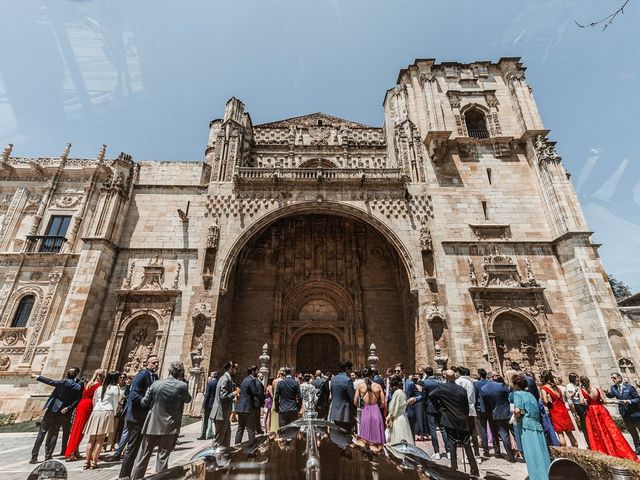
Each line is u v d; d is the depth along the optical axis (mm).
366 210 25047
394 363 25281
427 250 23406
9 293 23969
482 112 29141
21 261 24844
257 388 9680
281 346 25547
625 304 24141
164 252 23859
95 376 10492
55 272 24328
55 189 27391
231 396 9352
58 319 23484
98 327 21688
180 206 25547
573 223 23016
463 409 7668
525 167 26625
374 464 3646
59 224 26344
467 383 10406
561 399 9703
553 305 21969
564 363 20438
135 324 22062
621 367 18906
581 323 21250
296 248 28938
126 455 7391
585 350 20656
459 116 28406
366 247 29094
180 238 24375
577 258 21891
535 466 6707
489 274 22844
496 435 10289
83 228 25953
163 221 25000
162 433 6664
